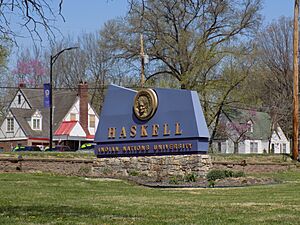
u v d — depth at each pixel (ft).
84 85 215.10
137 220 37.65
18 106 219.41
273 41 212.84
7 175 81.30
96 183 74.74
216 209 45.78
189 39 147.64
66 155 114.32
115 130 93.86
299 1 122.72
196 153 84.74
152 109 89.30
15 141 207.51
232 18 145.38
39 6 34.09
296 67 123.85
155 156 88.84
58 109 214.48
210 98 160.86
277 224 36.42
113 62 157.79
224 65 158.30
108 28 164.55
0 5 33.71
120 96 94.22
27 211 42.32
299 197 57.77
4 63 115.14
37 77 232.73
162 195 61.16
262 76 172.04
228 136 207.82
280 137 235.61
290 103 206.08
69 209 44.39
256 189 69.51
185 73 153.17
